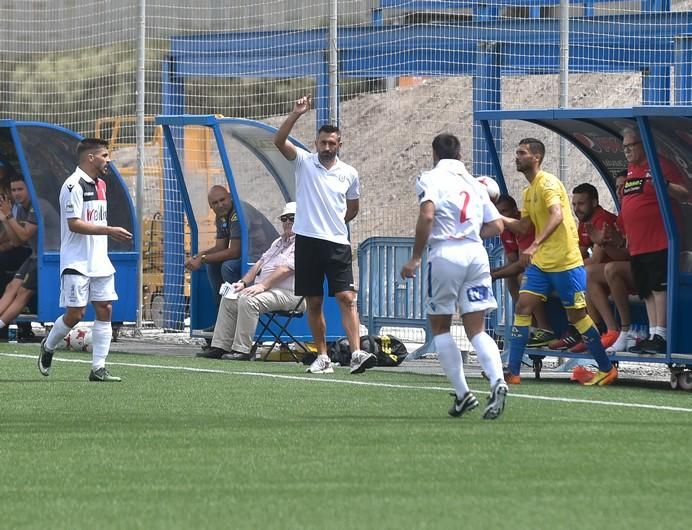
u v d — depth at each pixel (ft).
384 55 164.35
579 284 110.83
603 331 121.39
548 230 108.47
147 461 67.36
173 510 54.90
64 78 241.14
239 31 172.35
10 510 55.11
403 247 139.54
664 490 59.36
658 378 126.93
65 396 97.25
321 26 171.42
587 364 127.34
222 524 52.11
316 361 120.78
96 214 108.06
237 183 146.61
